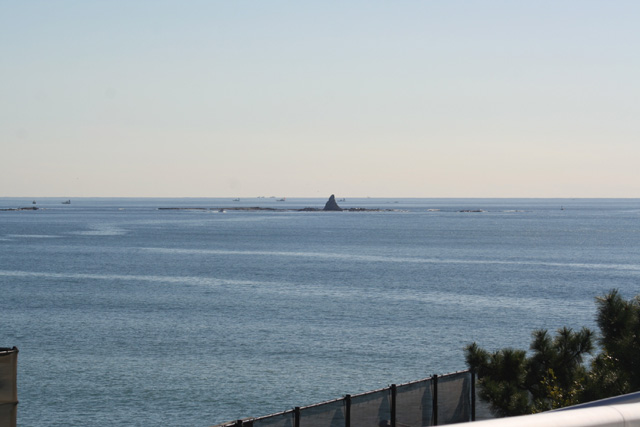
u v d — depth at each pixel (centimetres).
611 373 1650
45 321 5741
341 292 7869
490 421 756
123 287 8275
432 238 19262
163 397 3416
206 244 16412
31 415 3131
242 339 4941
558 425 770
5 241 17062
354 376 3853
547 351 1798
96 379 3756
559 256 13638
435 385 1689
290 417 1444
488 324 5753
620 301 1747
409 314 6247
